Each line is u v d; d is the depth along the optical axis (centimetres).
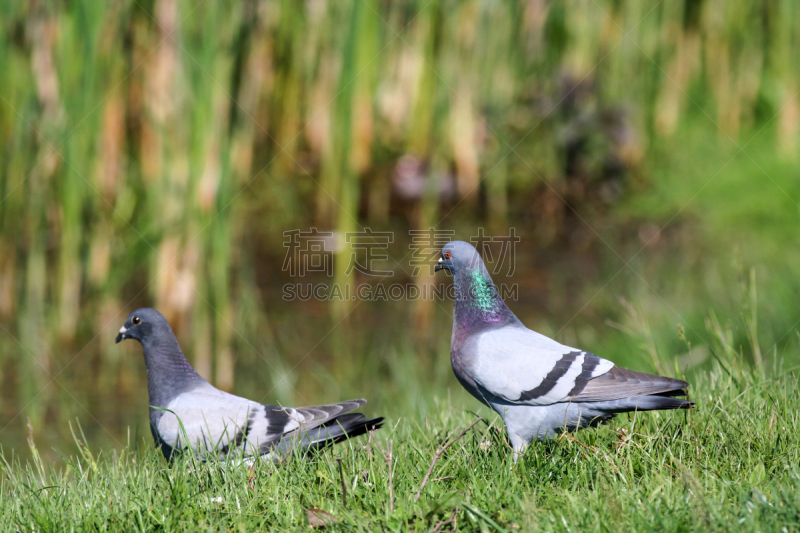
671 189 1741
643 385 548
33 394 1042
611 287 1362
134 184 1220
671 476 489
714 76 1897
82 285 1217
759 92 1892
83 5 1024
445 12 1380
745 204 1577
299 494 500
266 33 1240
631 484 480
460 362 607
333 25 1226
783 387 636
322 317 1313
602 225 1686
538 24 1605
